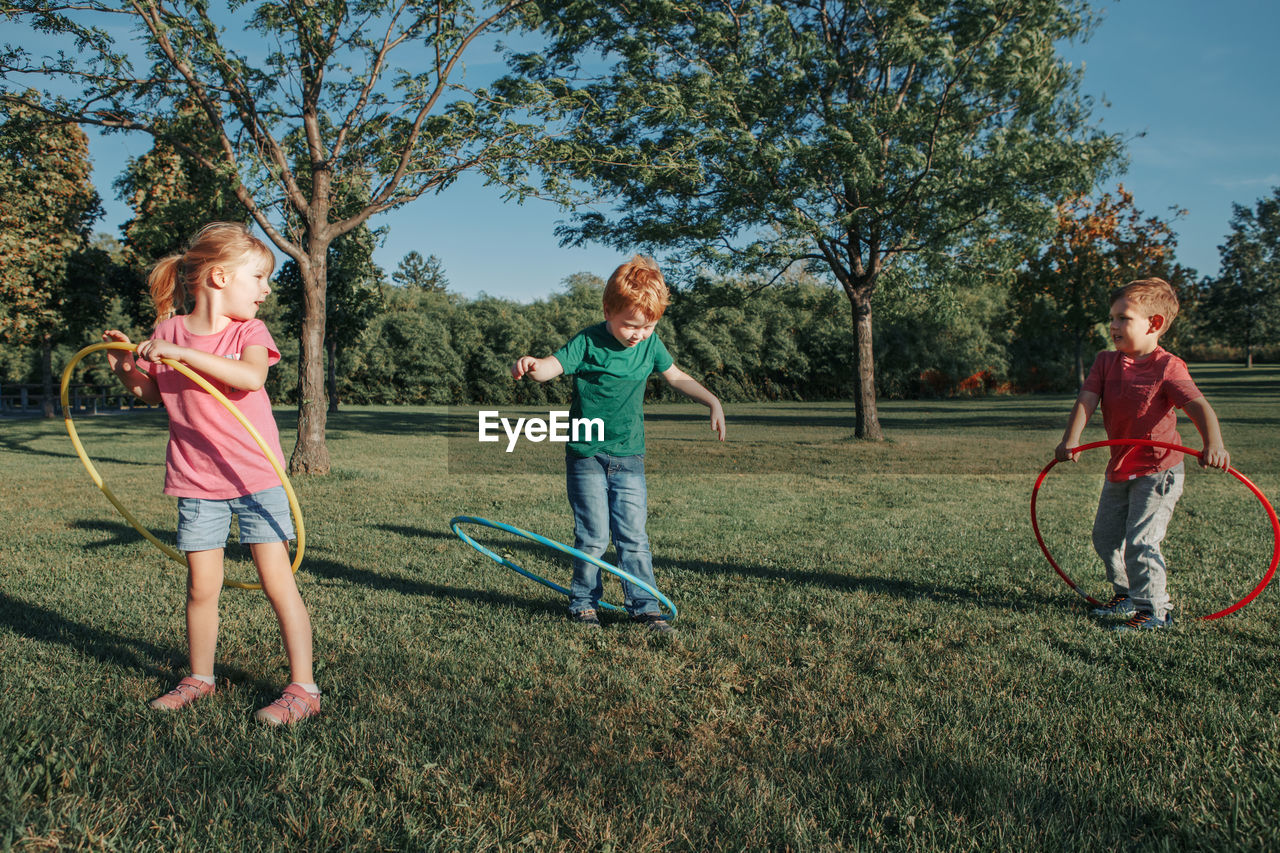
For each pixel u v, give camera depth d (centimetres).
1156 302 339
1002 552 485
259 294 247
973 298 2283
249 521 241
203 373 224
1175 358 337
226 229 240
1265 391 2652
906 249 1250
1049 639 316
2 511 645
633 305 313
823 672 277
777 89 1168
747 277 1296
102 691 251
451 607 361
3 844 163
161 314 251
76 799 181
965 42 1188
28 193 1655
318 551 488
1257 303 4509
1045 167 1165
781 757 209
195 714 230
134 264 1923
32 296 1755
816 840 171
